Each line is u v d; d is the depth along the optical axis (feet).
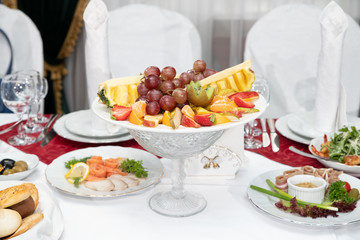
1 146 4.42
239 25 9.21
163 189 3.80
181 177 3.62
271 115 6.86
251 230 3.31
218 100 3.28
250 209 3.54
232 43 9.32
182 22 6.93
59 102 9.59
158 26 6.95
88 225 3.37
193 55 6.96
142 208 3.56
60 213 3.29
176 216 3.45
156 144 3.25
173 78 3.39
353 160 3.88
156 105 3.17
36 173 4.00
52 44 9.11
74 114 5.17
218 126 3.07
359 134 4.02
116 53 6.98
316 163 4.16
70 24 8.97
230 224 3.38
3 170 3.87
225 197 3.69
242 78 3.66
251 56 6.75
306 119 4.93
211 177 3.87
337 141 4.06
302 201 3.41
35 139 4.68
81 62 9.52
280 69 6.75
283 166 4.11
